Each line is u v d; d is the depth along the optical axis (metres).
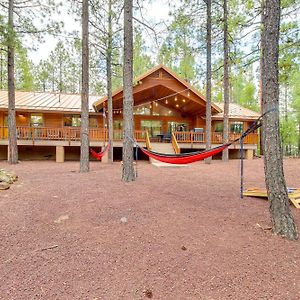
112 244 3.25
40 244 3.24
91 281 2.54
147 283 2.52
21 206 4.64
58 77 28.92
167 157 6.28
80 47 10.84
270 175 3.65
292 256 2.99
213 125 18.73
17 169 10.02
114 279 2.57
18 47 9.39
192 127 19.12
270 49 3.64
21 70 24.25
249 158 17.00
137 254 3.03
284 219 3.51
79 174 8.62
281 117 23.89
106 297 2.31
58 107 15.56
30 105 15.16
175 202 5.05
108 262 2.86
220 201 5.24
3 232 3.55
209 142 12.77
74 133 14.83
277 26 3.63
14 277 2.57
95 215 4.21
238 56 8.92
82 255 2.99
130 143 7.16
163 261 2.89
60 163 13.29
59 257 2.94
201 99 15.29
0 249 3.09
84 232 3.58
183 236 3.49
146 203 4.91
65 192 5.71
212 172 9.67
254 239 3.41
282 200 3.55
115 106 16.89
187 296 2.34
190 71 12.93
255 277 2.60
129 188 6.20
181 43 10.52
